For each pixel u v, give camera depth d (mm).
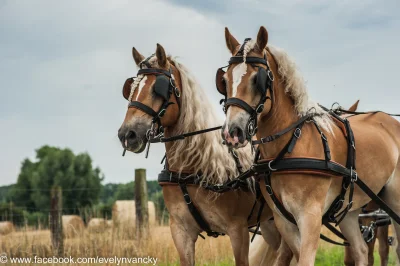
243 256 7266
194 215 7223
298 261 6406
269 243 8406
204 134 7191
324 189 6141
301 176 6031
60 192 13156
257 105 5848
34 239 12914
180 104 7258
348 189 6668
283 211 6293
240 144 5691
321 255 13812
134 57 7551
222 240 13578
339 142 6531
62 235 12812
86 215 14727
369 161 6918
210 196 7113
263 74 5797
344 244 8727
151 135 6867
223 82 6273
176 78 7266
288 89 6293
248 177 6840
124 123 6836
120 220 14312
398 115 8117
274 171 6168
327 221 6711
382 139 7262
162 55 7090
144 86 6961
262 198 7316
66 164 42562
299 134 6168
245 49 5949
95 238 12602
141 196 13750
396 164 7500
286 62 6293
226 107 5922
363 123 7461
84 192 37906
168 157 7391
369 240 8961
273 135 6176
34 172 42719
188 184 7172
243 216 7305
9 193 41000
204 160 7133
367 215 9281
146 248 12328
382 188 7566
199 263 11984
